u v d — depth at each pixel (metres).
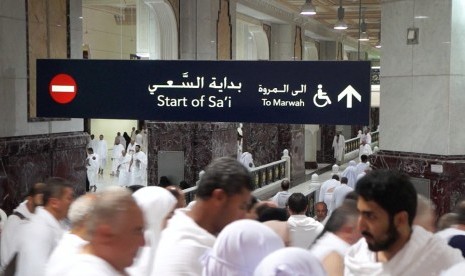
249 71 7.76
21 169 8.00
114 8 23.19
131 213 2.03
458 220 3.32
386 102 8.72
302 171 20.88
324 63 7.50
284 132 20.05
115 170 19.84
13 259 3.46
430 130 8.15
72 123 9.32
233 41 14.50
